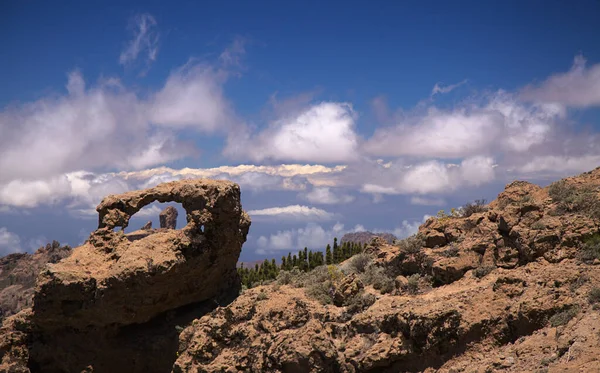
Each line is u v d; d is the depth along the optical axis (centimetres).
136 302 3441
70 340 3588
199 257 3603
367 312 2469
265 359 2488
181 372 2717
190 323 3650
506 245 2505
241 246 3912
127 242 3688
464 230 2808
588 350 1662
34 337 3616
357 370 2306
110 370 3566
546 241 2327
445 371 2069
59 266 3503
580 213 2395
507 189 2939
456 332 2123
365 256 3145
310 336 2383
